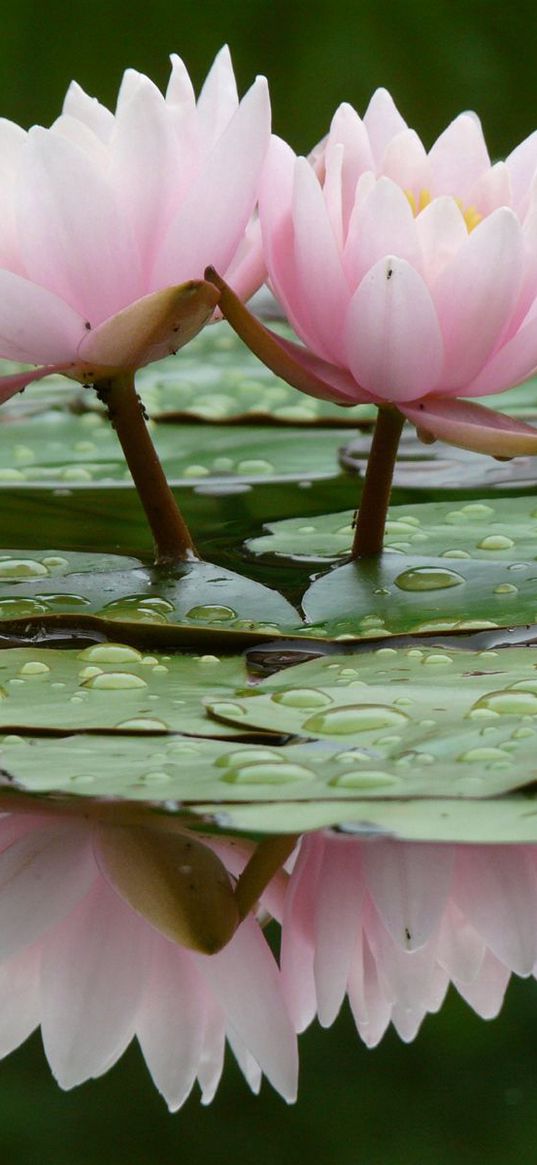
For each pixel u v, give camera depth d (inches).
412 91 183.5
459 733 69.7
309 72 184.7
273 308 97.9
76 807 70.0
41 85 183.0
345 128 73.0
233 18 185.6
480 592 73.5
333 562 75.8
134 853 69.2
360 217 71.8
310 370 72.6
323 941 68.4
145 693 71.2
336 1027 73.7
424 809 68.1
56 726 70.2
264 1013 67.9
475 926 68.4
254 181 72.1
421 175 73.3
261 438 84.3
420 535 75.9
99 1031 67.7
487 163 73.4
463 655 72.1
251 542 76.9
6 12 181.9
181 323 71.8
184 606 73.5
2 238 72.2
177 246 72.1
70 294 72.2
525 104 180.5
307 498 80.3
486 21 181.9
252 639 72.5
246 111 71.6
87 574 74.8
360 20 184.4
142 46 186.1
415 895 68.6
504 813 68.1
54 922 68.4
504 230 71.2
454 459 82.9
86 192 71.5
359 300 71.6
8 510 79.9
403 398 72.6
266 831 67.8
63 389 89.4
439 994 68.0
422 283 71.3
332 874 69.1
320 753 69.6
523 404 85.0
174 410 85.1
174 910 68.3
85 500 80.7
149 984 68.2
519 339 72.1
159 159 71.6
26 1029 67.6
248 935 68.7
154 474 74.6
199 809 68.3
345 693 70.8
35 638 73.2
